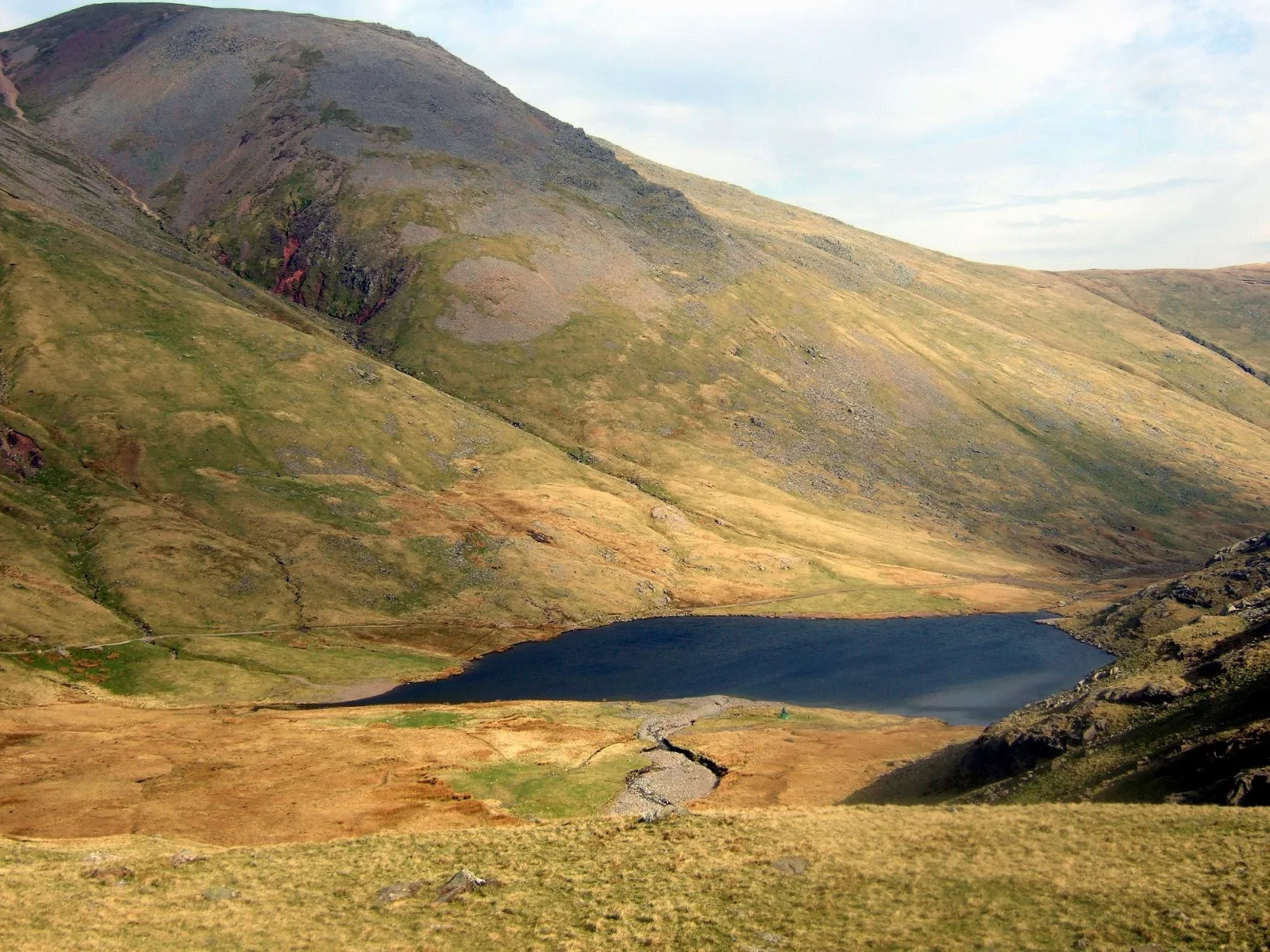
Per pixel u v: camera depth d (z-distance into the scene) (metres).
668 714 110.00
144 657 116.06
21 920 37.69
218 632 127.88
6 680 101.19
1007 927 30.95
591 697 119.56
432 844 49.97
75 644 114.12
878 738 94.56
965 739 90.38
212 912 39.47
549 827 52.31
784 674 131.00
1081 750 59.09
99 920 38.16
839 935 32.16
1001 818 44.12
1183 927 28.92
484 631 148.12
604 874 41.66
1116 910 31.00
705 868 41.03
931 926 31.98
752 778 80.44
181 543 141.25
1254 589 133.50
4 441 149.88
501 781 79.62
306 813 70.25
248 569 142.12
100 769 79.94
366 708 108.62
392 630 141.38
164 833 65.12
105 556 133.50
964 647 147.75
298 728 97.38
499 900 39.34
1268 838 35.09
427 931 36.34
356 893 41.59
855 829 45.50
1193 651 69.06
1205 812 39.78
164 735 92.25
